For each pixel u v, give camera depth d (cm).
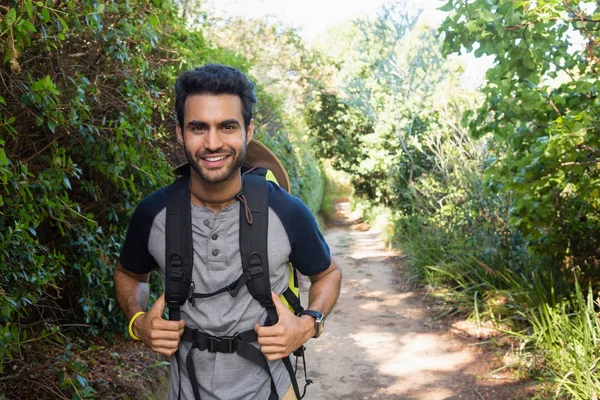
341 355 571
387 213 1830
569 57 439
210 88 171
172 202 181
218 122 171
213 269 177
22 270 243
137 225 188
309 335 185
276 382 184
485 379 484
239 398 178
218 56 748
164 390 387
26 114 275
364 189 2122
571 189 491
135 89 341
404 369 526
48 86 222
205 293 178
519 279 655
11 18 194
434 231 1014
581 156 426
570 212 518
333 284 204
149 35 339
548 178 448
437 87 1386
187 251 178
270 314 177
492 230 762
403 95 1417
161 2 384
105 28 307
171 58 446
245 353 177
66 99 279
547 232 562
